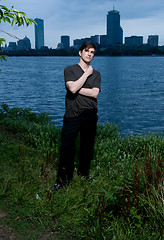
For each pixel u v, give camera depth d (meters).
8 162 3.95
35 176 3.41
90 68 2.95
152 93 34.06
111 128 6.24
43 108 22.25
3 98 28.06
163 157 4.61
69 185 3.23
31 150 4.82
